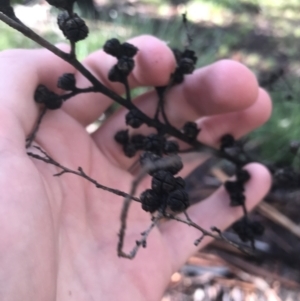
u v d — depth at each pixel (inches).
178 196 2.5
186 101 4.3
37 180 2.8
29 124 3.4
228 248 5.9
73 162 3.8
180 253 4.4
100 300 3.5
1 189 2.6
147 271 3.9
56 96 3.4
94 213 3.9
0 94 3.2
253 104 4.5
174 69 4.0
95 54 4.4
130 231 4.0
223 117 4.6
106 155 4.4
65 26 3.1
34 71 3.5
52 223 2.8
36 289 2.5
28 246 2.5
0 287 2.4
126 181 4.3
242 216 4.6
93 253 3.6
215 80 4.1
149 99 4.4
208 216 4.6
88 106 4.3
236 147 4.7
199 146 4.1
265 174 4.6
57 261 3.0
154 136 3.5
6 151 2.8
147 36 4.0
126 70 3.4
